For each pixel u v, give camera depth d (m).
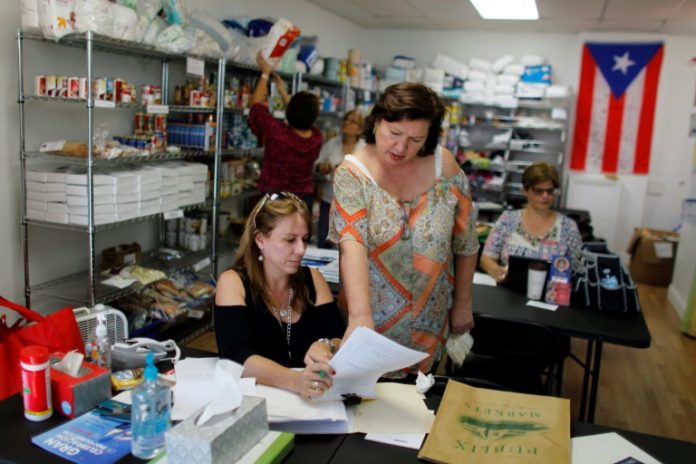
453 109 6.79
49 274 3.11
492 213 6.55
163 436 1.19
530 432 1.30
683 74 6.41
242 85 4.14
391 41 7.39
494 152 7.02
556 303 2.57
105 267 3.33
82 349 1.85
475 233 1.82
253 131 4.01
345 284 1.52
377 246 1.65
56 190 2.76
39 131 2.94
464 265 1.84
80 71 3.15
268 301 1.66
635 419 3.12
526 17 5.87
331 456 1.22
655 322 4.81
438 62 7.02
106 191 2.81
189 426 1.12
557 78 6.81
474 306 2.49
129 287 3.10
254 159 4.61
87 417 1.32
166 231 3.96
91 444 1.21
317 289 1.75
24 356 1.28
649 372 3.78
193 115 3.89
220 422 1.13
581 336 2.26
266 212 1.60
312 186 4.21
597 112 6.64
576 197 6.77
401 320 1.71
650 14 5.39
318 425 1.32
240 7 4.45
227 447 1.11
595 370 2.59
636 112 6.53
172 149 3.31
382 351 1.25
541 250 2.84
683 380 3.68
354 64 6.13
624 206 6.73
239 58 3.89
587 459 1.25
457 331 1.92
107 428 1.28
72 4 2.61
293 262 1.60
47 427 1.28
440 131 1.66
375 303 1.71
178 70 3.92
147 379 1.20
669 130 6.55
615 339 2.21
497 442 1.26
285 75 4.67
